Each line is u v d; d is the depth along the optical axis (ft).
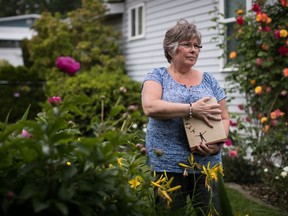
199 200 8.71
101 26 40.42
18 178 5.57
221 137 8.48
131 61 38.45
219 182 6.81
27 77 41.86
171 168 8.68
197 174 8.75
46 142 5.58
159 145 8.77
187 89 8.93
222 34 20.99
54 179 5.42
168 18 31.14
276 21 18.40
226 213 6.65
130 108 7.74
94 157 5.51
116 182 5.98
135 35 37.42
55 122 5.49
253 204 14.80
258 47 18.71
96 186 5.50
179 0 29.27
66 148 5.61
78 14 40.60
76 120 26.53
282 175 14.28
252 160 20.63
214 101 8.54
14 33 80.48
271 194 16.02
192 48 8.78
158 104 8.43
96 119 7.64
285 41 17.57
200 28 26.50
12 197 5.05
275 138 17.71
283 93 17.63
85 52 40.01
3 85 41.11
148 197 7.24
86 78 30.04
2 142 5.66
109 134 5.82
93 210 5.80
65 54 40.09
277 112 17.40
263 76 18.12
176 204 8.27
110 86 28.84
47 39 40.37
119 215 5.84
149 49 34.58
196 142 8.42
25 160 5.63
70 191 5.20
